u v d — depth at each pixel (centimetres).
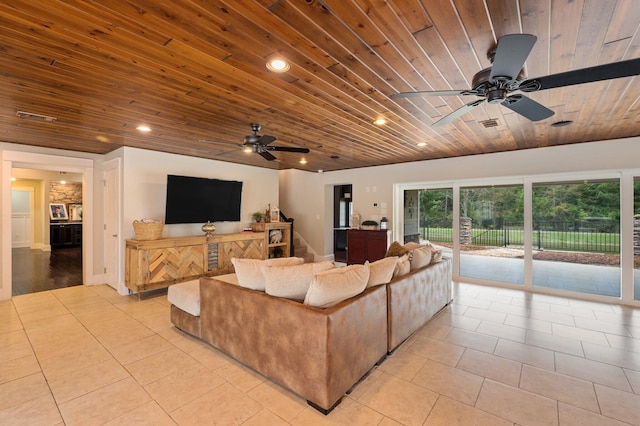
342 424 188
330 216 772
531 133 392
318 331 198
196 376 241
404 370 250
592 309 397
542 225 484
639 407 203
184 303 310
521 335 317
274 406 205
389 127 358
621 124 348
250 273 255
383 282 268
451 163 557
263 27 164
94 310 394
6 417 193
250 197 643
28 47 182
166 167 508
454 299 443
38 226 966
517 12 152
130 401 209
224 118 322
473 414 196
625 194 421
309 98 265
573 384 229
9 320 358
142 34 171
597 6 146
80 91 248
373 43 180
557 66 204
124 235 462
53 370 249
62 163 485
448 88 244
